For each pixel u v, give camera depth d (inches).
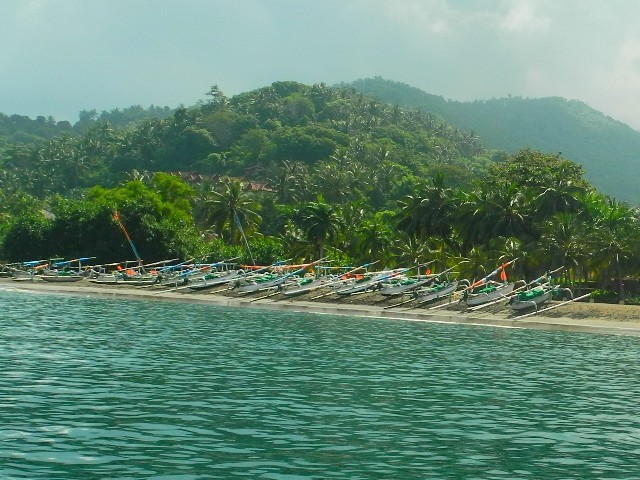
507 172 7357.3
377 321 4202.8
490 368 2423.7
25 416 1503.4
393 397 1840.6
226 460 1264.8
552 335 3700.8
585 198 6087.6
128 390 1796.3
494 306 4665.4
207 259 6943.9
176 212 7347.4
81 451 1286.9
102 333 2965.1
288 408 1665.8
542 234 5629.9
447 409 1726.1
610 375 2354.8
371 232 6697.8
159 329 3225.9
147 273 6195.9
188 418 1539.1
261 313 4471.0
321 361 2417.6
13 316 3531.0
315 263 6274.6
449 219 6318.9
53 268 6565.0
